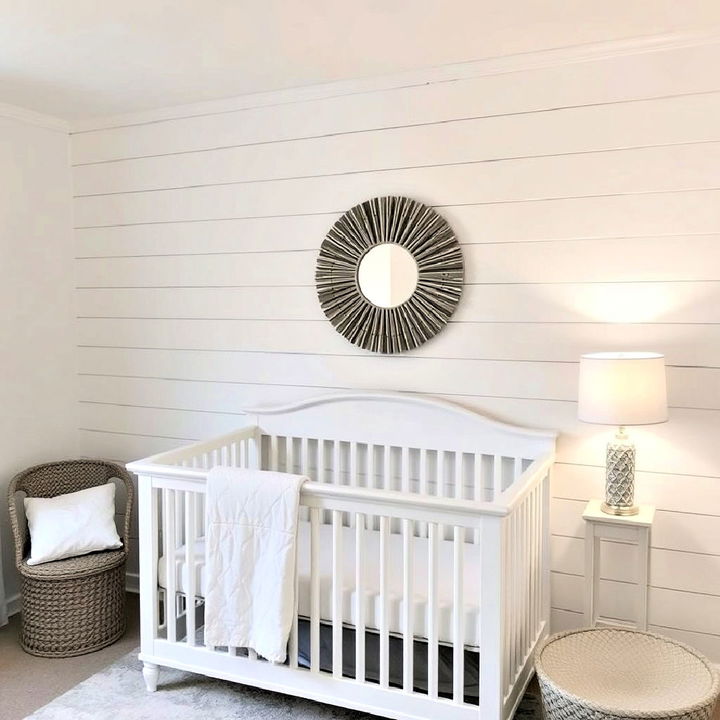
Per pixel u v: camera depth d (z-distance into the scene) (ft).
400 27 8.32
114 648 10.48
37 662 10.05
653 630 9.44
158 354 12.12
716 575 9.09
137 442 12.42
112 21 8.10
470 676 8.48
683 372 9.03
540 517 9.46
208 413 11.82
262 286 11.27
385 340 10.44
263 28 8.32
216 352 11.69
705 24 8.33
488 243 9.83
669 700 7.75
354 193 10.53
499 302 9.85
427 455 10.34
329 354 10.94
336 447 10.84
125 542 10.96
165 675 9.68
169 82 10.29
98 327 12.54
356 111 10.41
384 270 10.36
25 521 11.55
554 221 9.48
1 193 11.28
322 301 10.75
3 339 11.43
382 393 10.43
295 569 8.34
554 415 9.68
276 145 10.96
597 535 8.85
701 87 8.66
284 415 11.12
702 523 9.11
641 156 9.00
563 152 9.36
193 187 11.59
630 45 8.84
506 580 7.61
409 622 7.89
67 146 12.40
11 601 11.68
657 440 9.25
